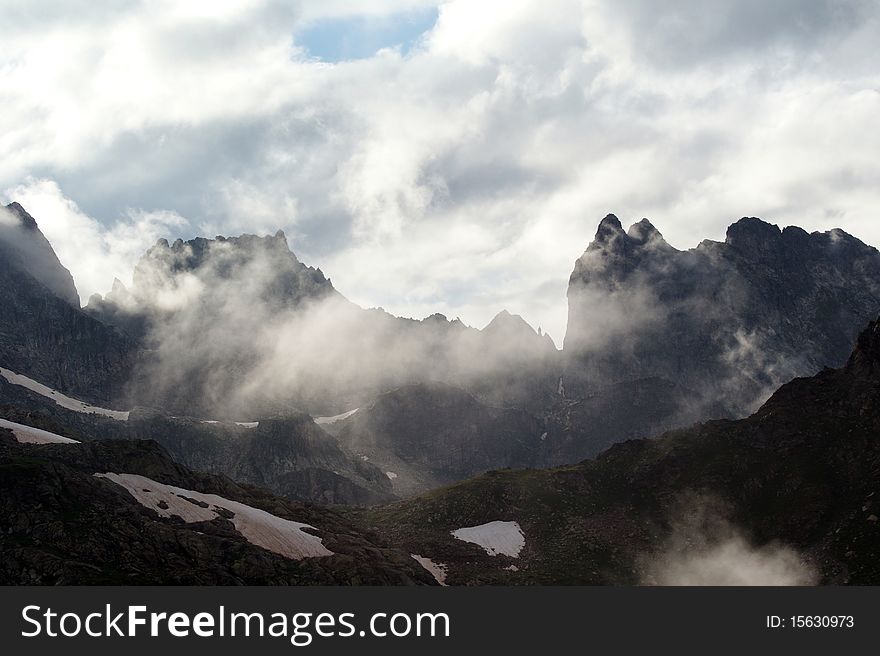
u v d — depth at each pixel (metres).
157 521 184.25
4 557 156.62
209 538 182.50
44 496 174.75
